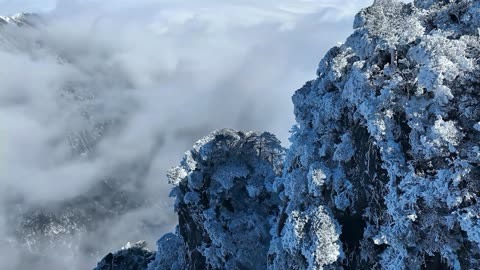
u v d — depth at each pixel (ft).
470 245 113.91
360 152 140.77
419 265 121.29
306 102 174.91
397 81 131.34
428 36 131.75
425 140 120.67
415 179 121.90
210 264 205.46
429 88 123.95
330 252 135.44
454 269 115.14
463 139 119.55
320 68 177.06
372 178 134.31
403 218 121.29
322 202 149.18
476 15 139.64
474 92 122.72
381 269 127.65
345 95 149.07
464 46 127.24
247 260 199.93
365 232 134.10
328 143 152.76
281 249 153.79
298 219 143.95
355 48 160.15
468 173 112.88
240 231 203.41
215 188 209.97
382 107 132.57
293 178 160.66
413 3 174.70
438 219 117.70
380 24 152.97
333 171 148.15
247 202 212.23
